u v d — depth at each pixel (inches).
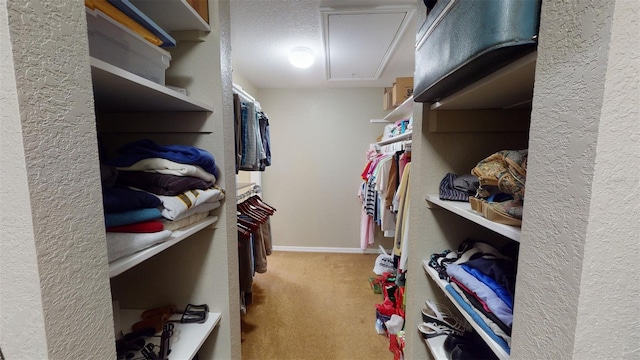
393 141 105.1
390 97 113.4
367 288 103.3
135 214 25.3
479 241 45.1
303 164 142.3
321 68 108.1
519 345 19.7
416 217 48.7
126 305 44.8
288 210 144.8
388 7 64.3
